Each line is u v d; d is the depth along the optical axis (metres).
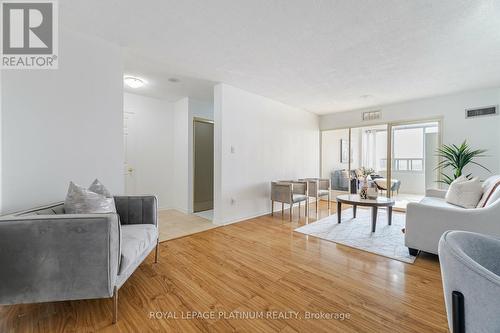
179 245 2.79
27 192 1.96
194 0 1.77
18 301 1.31
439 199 3.57
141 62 2.90
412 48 2.50
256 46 2.49
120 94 2.51
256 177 4.29
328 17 1.96
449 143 4.21
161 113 4.69
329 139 5.99
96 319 1.46
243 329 1.38
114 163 2.46
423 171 4.55
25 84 1.96
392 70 3.11
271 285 1.88
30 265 1.31
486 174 3.84
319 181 5.05
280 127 4.84
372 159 5.26
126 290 1.80
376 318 1.47
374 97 4.42
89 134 2.30
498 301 0.63
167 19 2.02
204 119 4.84
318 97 4.44
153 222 2.25
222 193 3.68
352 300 1.67
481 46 2.44
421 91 4.02
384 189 5.07
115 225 1.43
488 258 0.88
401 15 1.92
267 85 3.76
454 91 4.01
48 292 1.33
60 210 1.76
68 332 1.35
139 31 2.21
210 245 2.79
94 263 1.36
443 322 1.43
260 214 4.36
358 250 2.62
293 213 4.55
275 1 1.77
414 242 2.40
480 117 3.91
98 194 1.83
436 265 2.23
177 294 1.75
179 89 4.00
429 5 1.80
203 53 2.65
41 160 2.03
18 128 1.92
